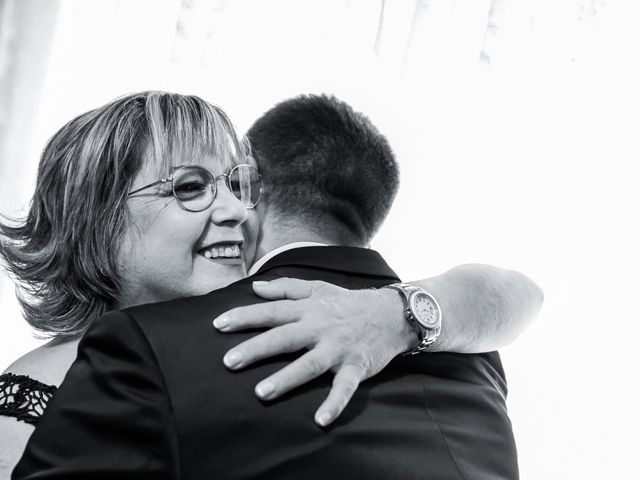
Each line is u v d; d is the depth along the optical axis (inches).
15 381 48.4
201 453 36.9
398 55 81.1
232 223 51.0
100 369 38.6
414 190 79.7
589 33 80.6
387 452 40.7
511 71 80.7
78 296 52.2
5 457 45.5
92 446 37.7
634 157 78.0
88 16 85.9
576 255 77.2
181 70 83.8
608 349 75.6
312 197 51.9
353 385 40.2
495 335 53.5
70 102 85.2
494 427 47.5
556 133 79.3
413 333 45.2
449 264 78.7
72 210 50.6
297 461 38.3
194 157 50.7
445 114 80.3
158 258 50.3
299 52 82.4
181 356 38.4
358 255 49.2
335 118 53.8
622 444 74.3
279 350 39.6
